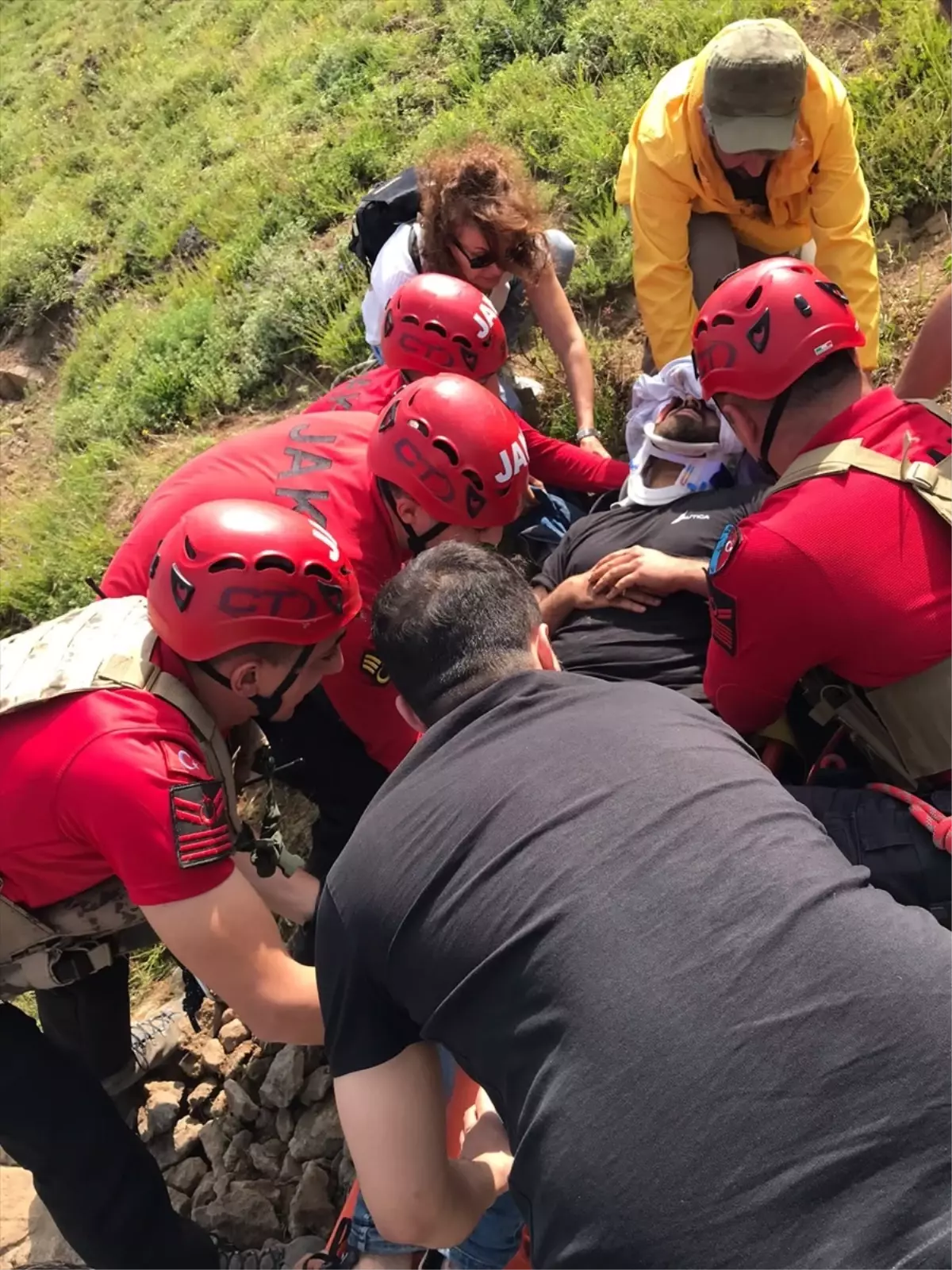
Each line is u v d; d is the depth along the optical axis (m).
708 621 2.46
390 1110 1.33
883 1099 0.99
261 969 1.75
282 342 5.24
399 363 2.55
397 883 1.25
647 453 2.74
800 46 2.74
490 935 1.17
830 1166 0.98
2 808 1.73
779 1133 1.00
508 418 2.13
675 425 2.68
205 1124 2.70
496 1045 1.18
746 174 2.99
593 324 4.08
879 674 1.88
